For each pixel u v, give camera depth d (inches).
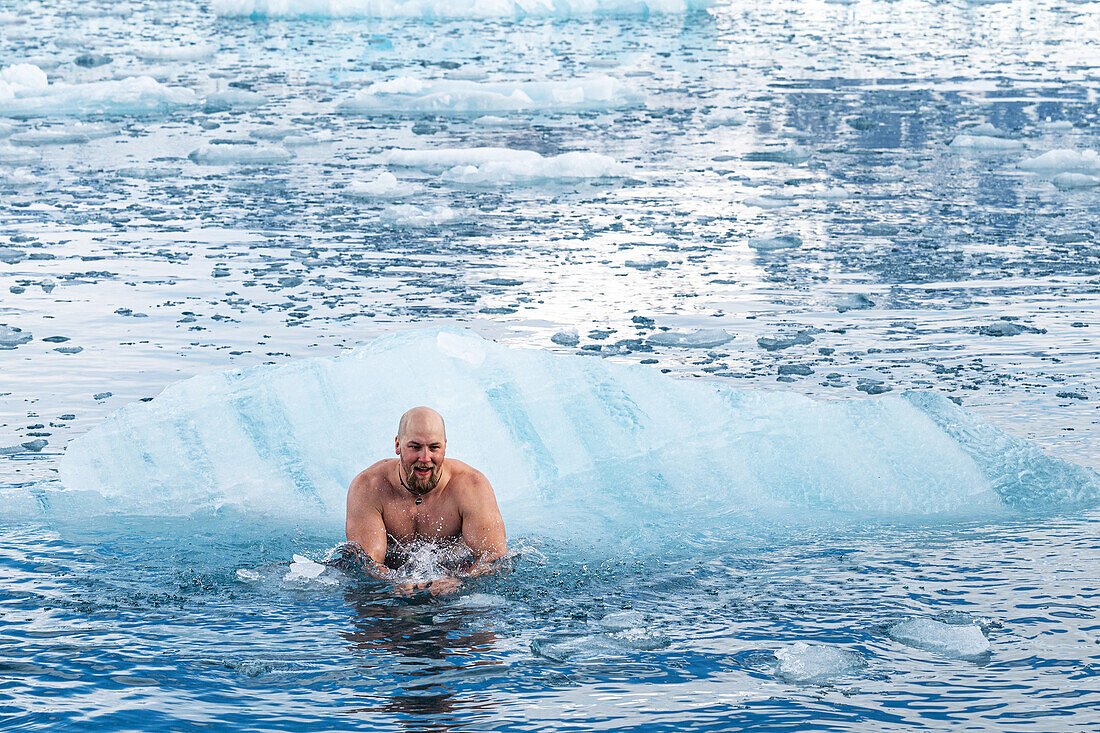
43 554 328.5
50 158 1043.9
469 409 400.8
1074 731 230.5
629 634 274.4
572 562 324.8
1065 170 991.0
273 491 376.5
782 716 236.7
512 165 975.6
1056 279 670.5
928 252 737.0
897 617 285.9
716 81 1465.3
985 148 1090.1
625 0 2133.4
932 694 246.5
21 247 741.9
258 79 1476.4
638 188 935.0
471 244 757.3
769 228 802.8
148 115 1264.8
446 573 314.0
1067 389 480.4
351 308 610.5
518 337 563.2
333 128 1195.9
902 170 997.8
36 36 1830.7
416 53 1679.4
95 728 231.3
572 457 391.2
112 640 271.1
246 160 1038.4
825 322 591.5
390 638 274.8
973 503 367.6
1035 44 1766.7
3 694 244.5
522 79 1460.4
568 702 242.8
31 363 518.6
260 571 317.1
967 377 499.8
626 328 581.6
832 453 389.4
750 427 402.6
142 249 738.2
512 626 281.6
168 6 2240.4
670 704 242.4
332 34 1871.3
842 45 1766.7
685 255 731.4
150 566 320.5
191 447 394.3
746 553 331.3
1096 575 309.7
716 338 559.2
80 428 439.8
